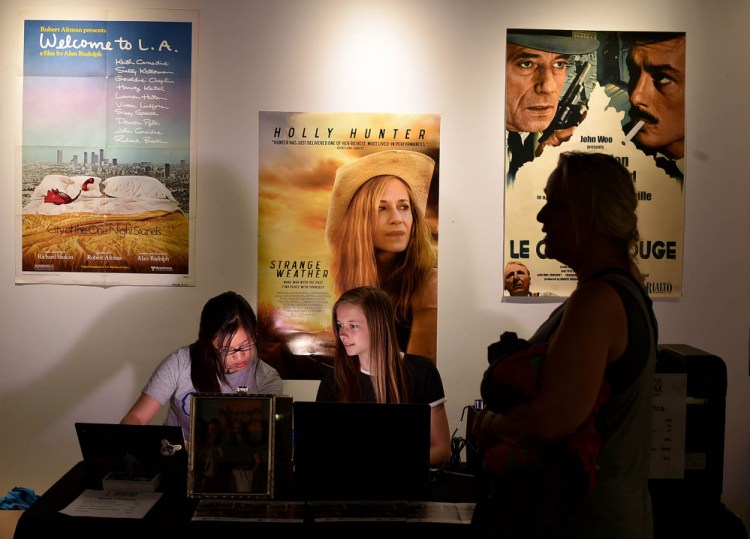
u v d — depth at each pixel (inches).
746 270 147.6
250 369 123.6
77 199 144.9
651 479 86.2
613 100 145.3
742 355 148.1
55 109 144.1
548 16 144.3
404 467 88.2
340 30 144.3
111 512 83.0
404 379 120.4
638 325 65.7
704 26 144.8
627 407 66.6
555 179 71.2
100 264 145.7
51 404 147.2
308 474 88.1
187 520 81.2
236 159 145.3
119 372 147.1
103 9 143.4
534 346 68.1
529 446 66.1
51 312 146.2
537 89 144.9
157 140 144.9
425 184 146.1
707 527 84.7
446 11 144.0
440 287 147.5
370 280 146.9
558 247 71.2
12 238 145.5
